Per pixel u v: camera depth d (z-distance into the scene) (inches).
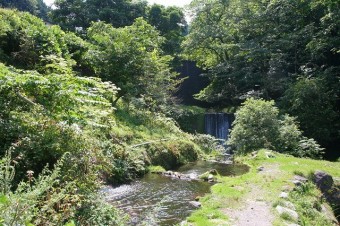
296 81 885.2
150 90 777.6
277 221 252.5
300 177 394.6
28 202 116.0
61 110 248.4
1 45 539.5
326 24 871.1
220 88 1136.8
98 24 800.3
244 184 363.3
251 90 993.5
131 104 730.8
